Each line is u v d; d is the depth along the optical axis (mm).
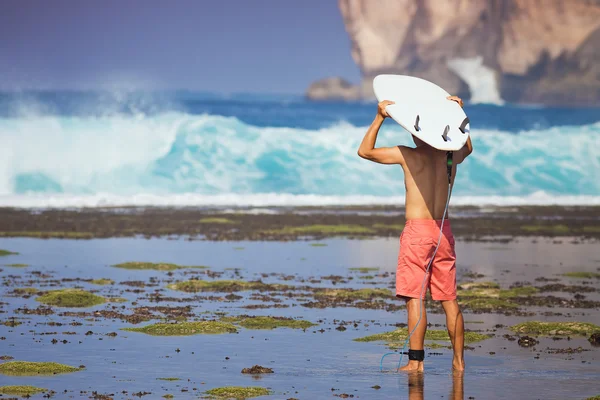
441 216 13570
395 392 11719
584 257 31406
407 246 13484
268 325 17266
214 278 24875
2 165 65062
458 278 25469
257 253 31828
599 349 15039
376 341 15641
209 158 69812
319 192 66875
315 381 12391
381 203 60000
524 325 17125
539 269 27719
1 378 12359
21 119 70562
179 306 19703
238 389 11734
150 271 26312
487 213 52594
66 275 25078
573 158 76438
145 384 12062
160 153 69625
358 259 30266
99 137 70062
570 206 59125
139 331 16422
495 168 74312
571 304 20531
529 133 79938
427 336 16359
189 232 39688
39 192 62750
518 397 11461
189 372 12898
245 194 63125
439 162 13664
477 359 14156
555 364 13703
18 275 24875
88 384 12039
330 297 21391
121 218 45656
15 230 39375
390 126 78812
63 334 15984
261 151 71312
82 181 64938
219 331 16516
